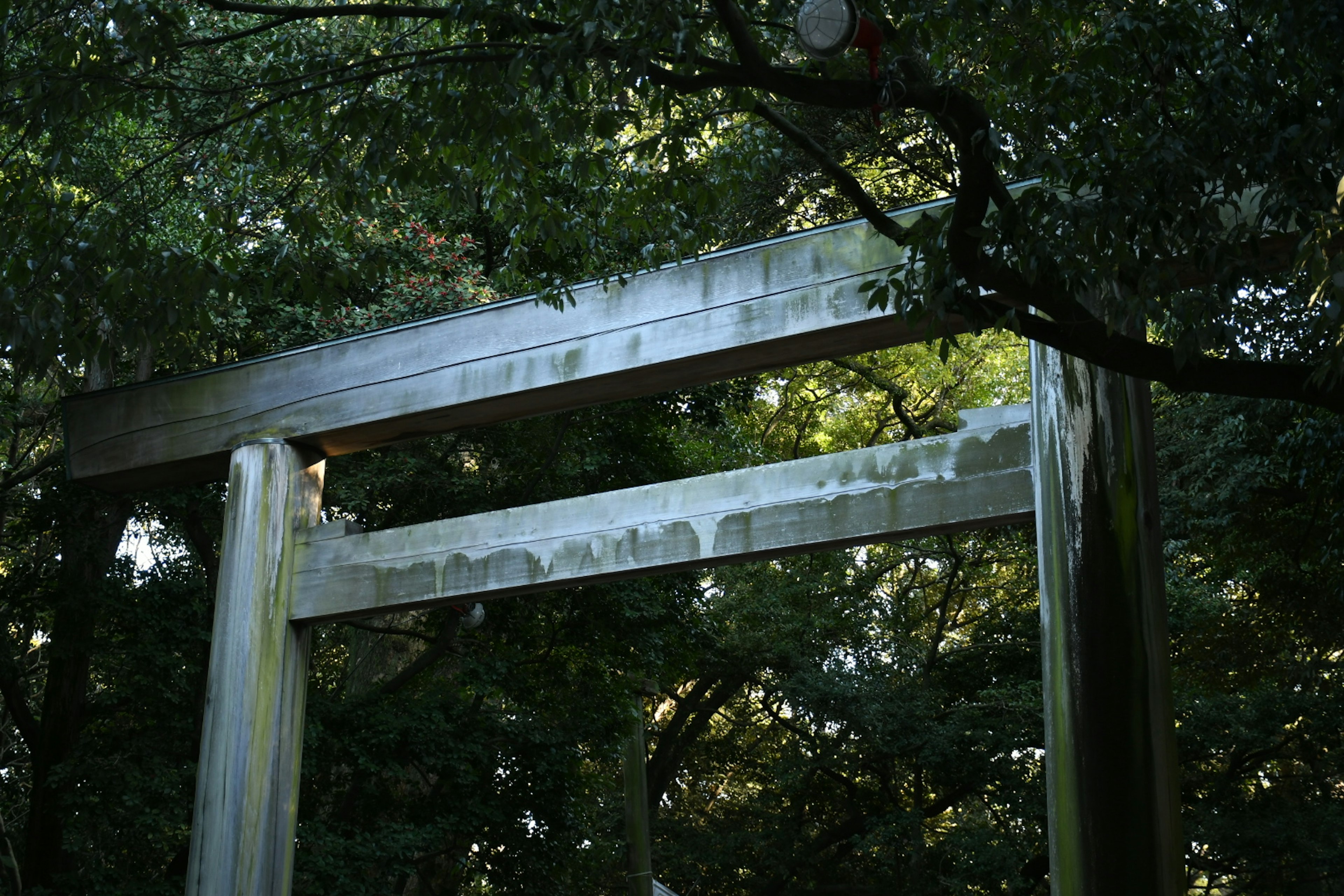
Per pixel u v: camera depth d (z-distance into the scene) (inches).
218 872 185.3
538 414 200.5
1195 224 120.0
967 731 508.4
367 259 176.9
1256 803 457.1
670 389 192.1
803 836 562.3
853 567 586.6
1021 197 122.0
